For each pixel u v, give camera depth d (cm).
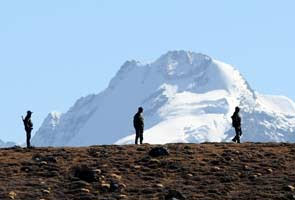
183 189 8769
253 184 8956
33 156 10019
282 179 9094
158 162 9619
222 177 9144
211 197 8519
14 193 8556
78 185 8838
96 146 10956
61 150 10512
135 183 8988
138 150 10400
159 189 8762
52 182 8988
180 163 9619
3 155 10212
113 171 9350
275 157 9981
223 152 10212
